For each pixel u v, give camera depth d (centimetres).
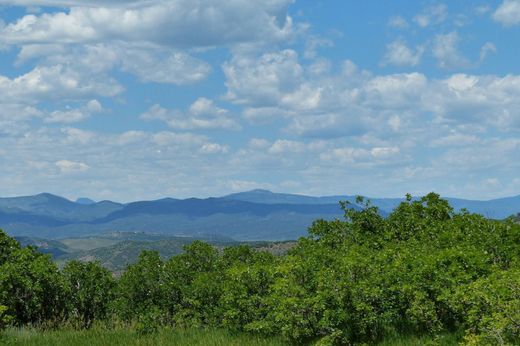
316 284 1867
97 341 2105
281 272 1923
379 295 1736
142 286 2392
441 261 1748
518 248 1944
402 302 1767
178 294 2369
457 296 1595
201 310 2280
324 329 1822
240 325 2067
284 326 1822
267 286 2052
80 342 2111
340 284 1761
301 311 1806
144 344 2034
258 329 1947
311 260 2016
